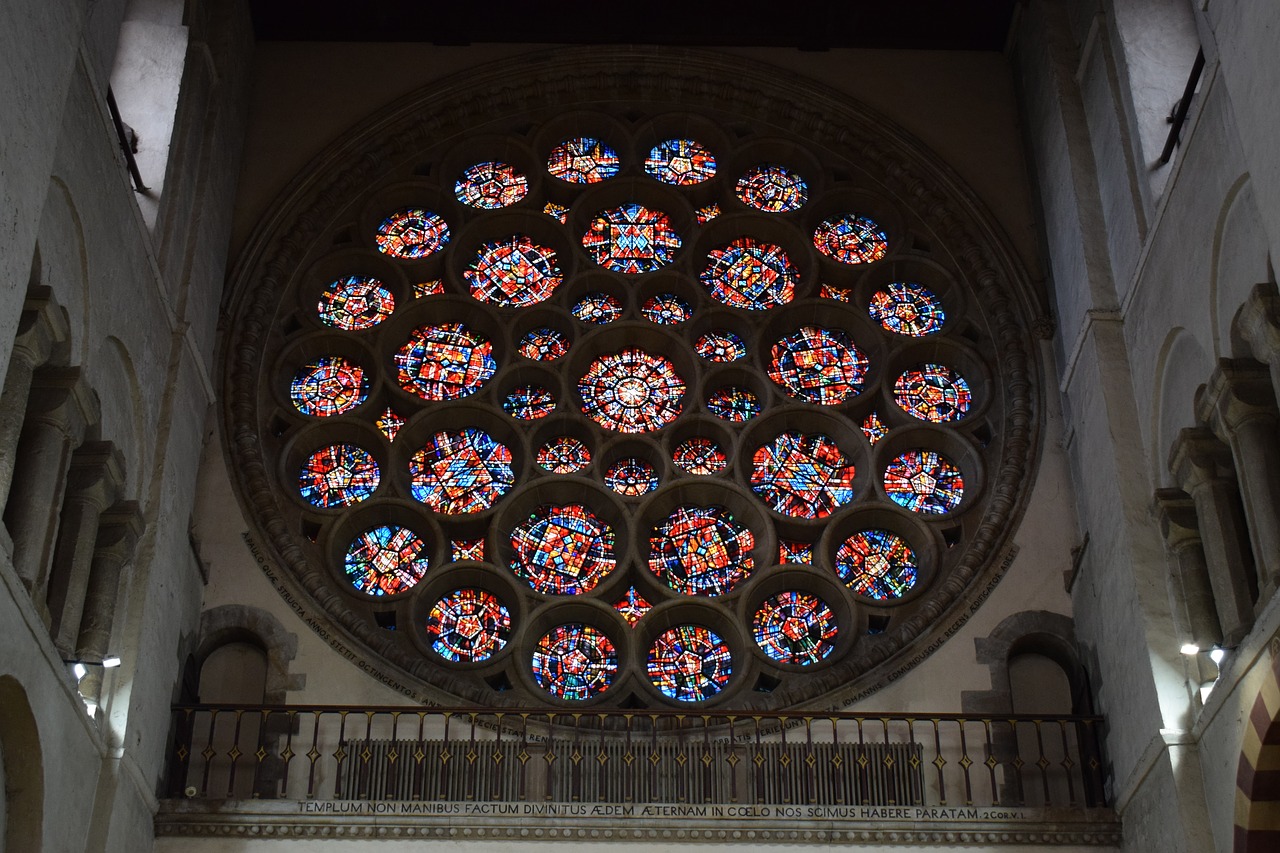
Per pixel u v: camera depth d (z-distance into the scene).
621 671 21.92
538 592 22.64
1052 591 21.94
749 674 21.84
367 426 23.64
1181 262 18.97
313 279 24.95
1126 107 21.70
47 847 16.00
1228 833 17.05
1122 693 19.67
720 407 24.39
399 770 20.25
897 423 24.02
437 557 22.61
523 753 20.05
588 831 19.34
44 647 15.58
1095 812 19.56
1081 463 21.88
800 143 26.45
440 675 21.39
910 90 26.47
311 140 25.58
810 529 23.08
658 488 23.30
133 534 18.75
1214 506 18.22
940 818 19.48
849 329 25.05
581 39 26.66
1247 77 15.95
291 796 20.25
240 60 25.12
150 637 19.16
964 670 21.41
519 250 25.75
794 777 20.30
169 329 21.02
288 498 22.91
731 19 26.64
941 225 25.42
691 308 25.25
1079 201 22.39
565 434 23.98
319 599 21.75
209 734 20.62
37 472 16.47
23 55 14.71
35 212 14.89
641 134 26.58
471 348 24.80
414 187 25.83
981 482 23.25
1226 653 17.41
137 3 22.56
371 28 26.53
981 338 24.59
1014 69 26.36
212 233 22.94
